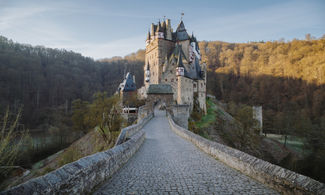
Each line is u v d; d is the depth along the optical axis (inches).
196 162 309.4
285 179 179.2
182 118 1359.5
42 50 4837.6
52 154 1647.4
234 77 4982.8
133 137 429.4
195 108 2306.8
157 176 239.1
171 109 1525.6
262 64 4633.4
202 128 1754.4
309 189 152.5
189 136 554.6
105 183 213.5
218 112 2620.6
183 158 339.3
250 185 205.5
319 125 2050.9
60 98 3590.1
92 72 5147.6
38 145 1787.6
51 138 2059.5
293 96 3491.6
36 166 1237.1
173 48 2593.5
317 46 3865.7
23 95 2957.7
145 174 247.3
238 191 190.4
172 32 2701.8
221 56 5797.2
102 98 1473.9
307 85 3400.6
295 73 3725.4
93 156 212.8
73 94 3831.2
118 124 1242.6
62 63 4638.3
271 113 3272.6
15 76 3142.2
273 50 4869.6
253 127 2164.1
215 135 1770.4
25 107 2783.0
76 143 1640.0
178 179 227.6
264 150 2021.4
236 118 2546.8
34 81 3457.2
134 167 280.4
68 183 155.5
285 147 2105.1
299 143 2273.6
